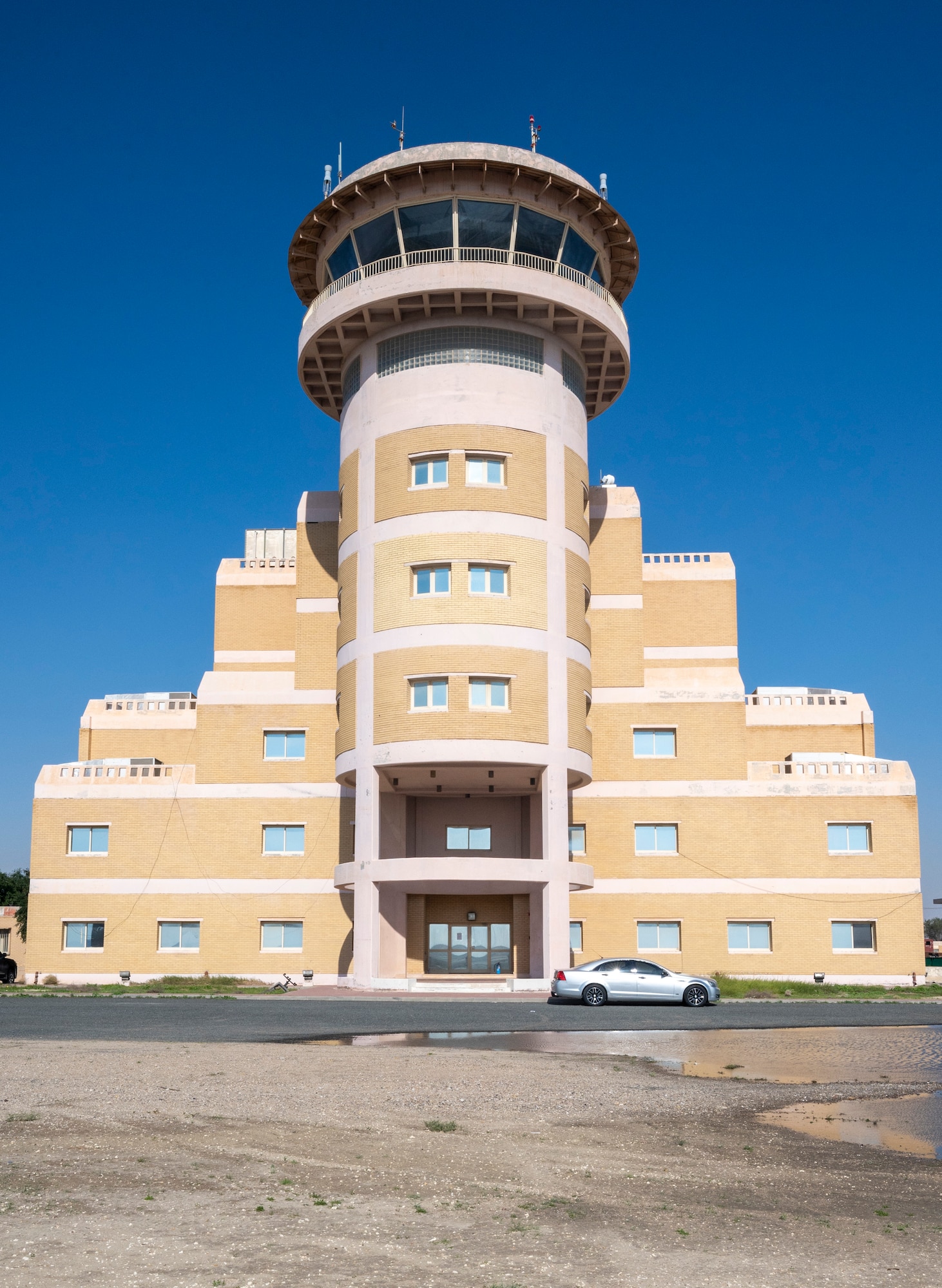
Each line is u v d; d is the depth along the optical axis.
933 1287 8.95
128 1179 11.94
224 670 57.59
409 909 50.69
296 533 60.50
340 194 49.41
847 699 59.06
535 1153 13.66
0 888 99.81
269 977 52.34
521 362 49.62
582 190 49.44
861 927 51.88
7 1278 8.80
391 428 49.16
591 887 48.38
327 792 54.03
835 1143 14.66
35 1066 20.78
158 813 54.16
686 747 53.78
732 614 57.28
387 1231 10.23
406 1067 21.41
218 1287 8.71
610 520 56.78
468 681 46.06
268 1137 14.30
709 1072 21.62
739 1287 8.89
